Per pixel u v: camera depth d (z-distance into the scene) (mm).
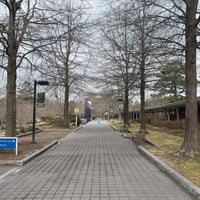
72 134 23516
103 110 107938
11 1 11367
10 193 5625
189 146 9352
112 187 6070
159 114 44719
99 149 13055
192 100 9516
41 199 5207
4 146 10203
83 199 5195
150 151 10938
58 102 53969
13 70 11883
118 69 23859
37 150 11672
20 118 39562
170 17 9898
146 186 6156
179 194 5512
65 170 7965
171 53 10523
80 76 28094
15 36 11875
